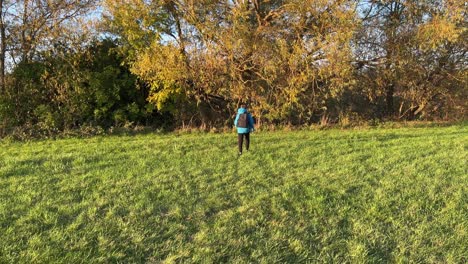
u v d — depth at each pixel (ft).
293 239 15.38
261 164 28.81
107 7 48.47
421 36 54.03
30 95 50.75
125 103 56.34
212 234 15.74
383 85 62.54
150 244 14.82
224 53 48.24
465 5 51.98
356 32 50.44
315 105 54.75
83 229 16.02
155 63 47.65
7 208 18.30
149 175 24.91
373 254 14.35
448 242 15.25
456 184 23.00
